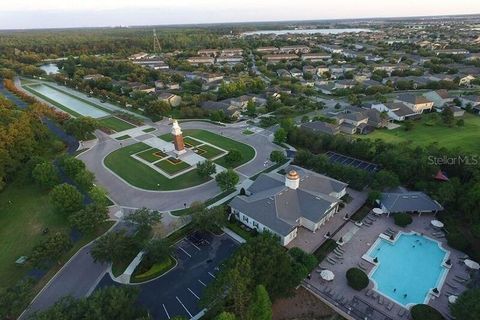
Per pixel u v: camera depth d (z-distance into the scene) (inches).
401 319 1926.7
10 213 3046.3
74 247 2564.0
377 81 7367.1
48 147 4424.2
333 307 2015.3
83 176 3250.5
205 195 3265.3
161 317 1971.0
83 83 7682.1
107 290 1817.2
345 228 2704.2
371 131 4712.1
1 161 3341.5
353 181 3230.8
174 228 2738.7
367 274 2246.6
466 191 2763.3
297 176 2817.4
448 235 2464.3
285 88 7071.9
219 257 2431.1
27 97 6491.1
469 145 4035.4
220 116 5378.9
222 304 1802.4
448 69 7628.0
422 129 4704.7
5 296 1838.1
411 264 2332.7
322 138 4178.2
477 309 1646.2
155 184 3491.6
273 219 2571.4
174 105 6422.2
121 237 2315.5
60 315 1640.0
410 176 3225.9
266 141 4564.5
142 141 4665.4
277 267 1951.3
